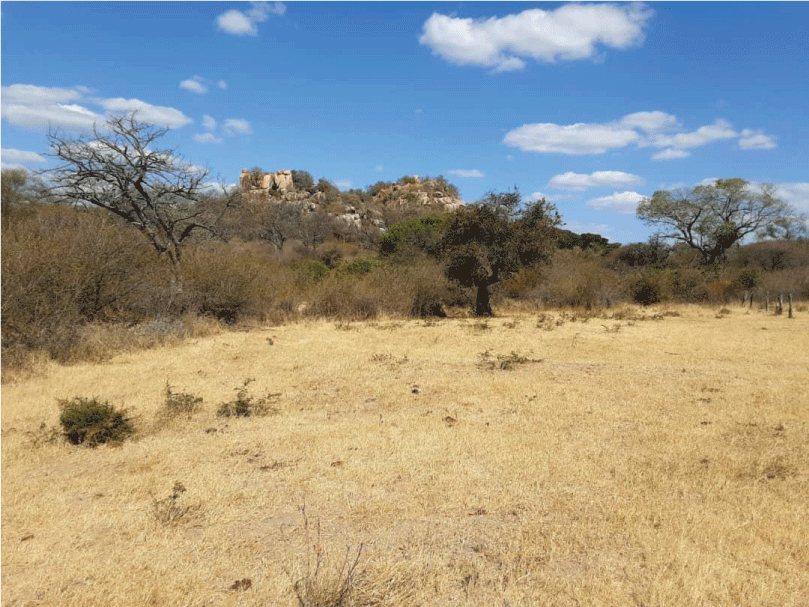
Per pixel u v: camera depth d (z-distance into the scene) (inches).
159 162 642.2
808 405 286.4
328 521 168.9
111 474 209.8
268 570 140.9
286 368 395.9
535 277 918.4
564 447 229.1
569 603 127.8
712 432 246.4
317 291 746.8
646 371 380.5
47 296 445.4
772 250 1574.8
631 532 158.7
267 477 202.8
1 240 447.8
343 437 244.8
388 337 545.6
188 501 181.8
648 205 1759.4
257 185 3427.7
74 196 641.0
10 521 169.3
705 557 144.8
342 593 126.3
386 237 1540.4
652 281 979.9
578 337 545.6
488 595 130.6
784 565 141.9
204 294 631.8
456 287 844.0
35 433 252.4
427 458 217.9
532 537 157.1
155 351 464.8
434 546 153.4
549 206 785.6
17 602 128.3
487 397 311.6
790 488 187.6
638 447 229.1
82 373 376.8
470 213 761.0
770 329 615.2
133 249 584.4
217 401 310.2
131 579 137.3
